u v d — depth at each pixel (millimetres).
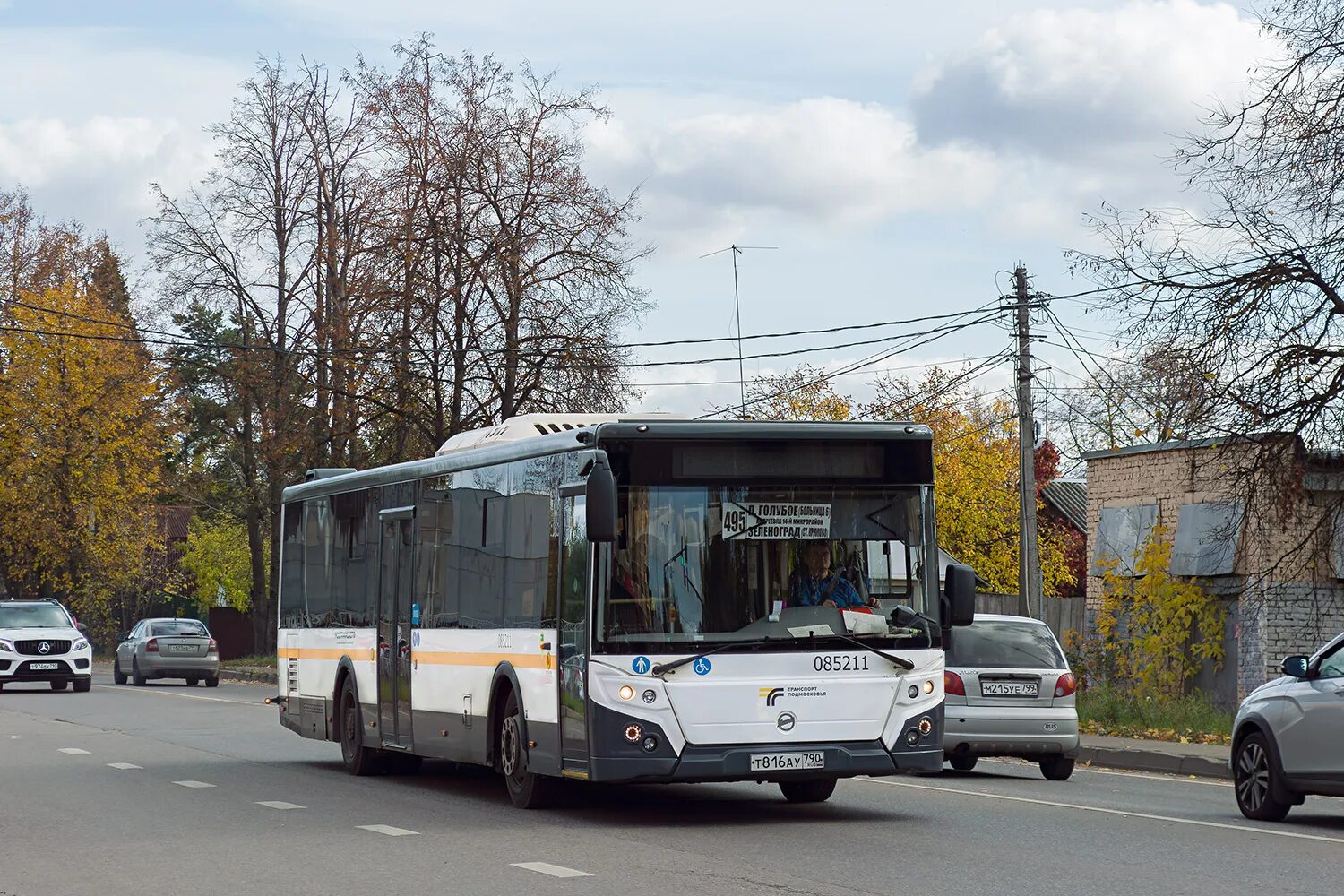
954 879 9719
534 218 42062
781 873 10000
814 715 12617
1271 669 27844
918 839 11805
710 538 12664
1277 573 27938
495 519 14508
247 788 16109
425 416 42719
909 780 17578
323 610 19250
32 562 62750
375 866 10445
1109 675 29953
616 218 42250
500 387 42094
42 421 60781
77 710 30781
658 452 12664
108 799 14984
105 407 61188
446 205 41781
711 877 9805
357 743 17875
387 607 17172
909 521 13086
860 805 14438
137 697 36188
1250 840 11922
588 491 12133
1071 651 30578
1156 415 25234
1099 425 42000
